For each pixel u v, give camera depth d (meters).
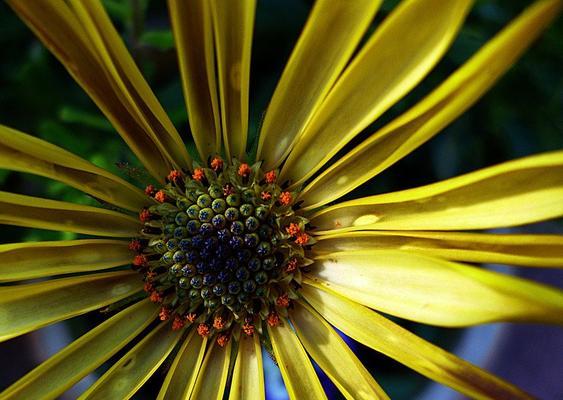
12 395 0.10
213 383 0.11
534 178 0.09
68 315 0.10
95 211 0.10
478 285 0.09
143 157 0.10
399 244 0.10
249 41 0.09
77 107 0.12
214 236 0.11
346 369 0.10
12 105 0.12
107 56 0.09
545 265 0.09
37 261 0.10
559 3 0.08
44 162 0.10
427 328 0.12
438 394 0.12
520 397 0.09
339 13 0.09
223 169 0.11
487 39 0.11
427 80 0.11
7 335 0.10
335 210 0.10
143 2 0.11
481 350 0.12
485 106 0.12
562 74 0.11
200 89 0.10
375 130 0.11
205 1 0.09
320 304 0.11
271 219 0.11
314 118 0.10
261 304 0.11
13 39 0.12
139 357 0.11
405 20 0.09
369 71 0.09
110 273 0.11
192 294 0.11
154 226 0.11
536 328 0.14
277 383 0.12
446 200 0.10
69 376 0.10
